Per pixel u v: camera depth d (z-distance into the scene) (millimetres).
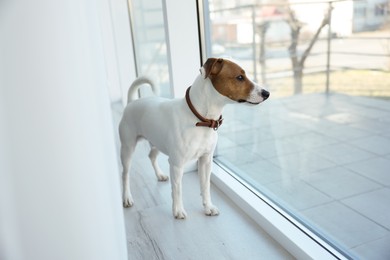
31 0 566
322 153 2666
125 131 1908
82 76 647
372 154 2488
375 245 1593
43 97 604
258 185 2084
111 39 4684
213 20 2895
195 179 2303
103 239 731
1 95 583
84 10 671
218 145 2896
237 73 1463
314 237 1494
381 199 2031
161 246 1613
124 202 2000
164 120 1658
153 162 2301
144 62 4051
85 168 672
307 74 3291
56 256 683
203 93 1537
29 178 630
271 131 3182
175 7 2062
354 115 2758
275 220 1643
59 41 601
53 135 625
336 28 2742
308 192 2191
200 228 1742
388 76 2363
